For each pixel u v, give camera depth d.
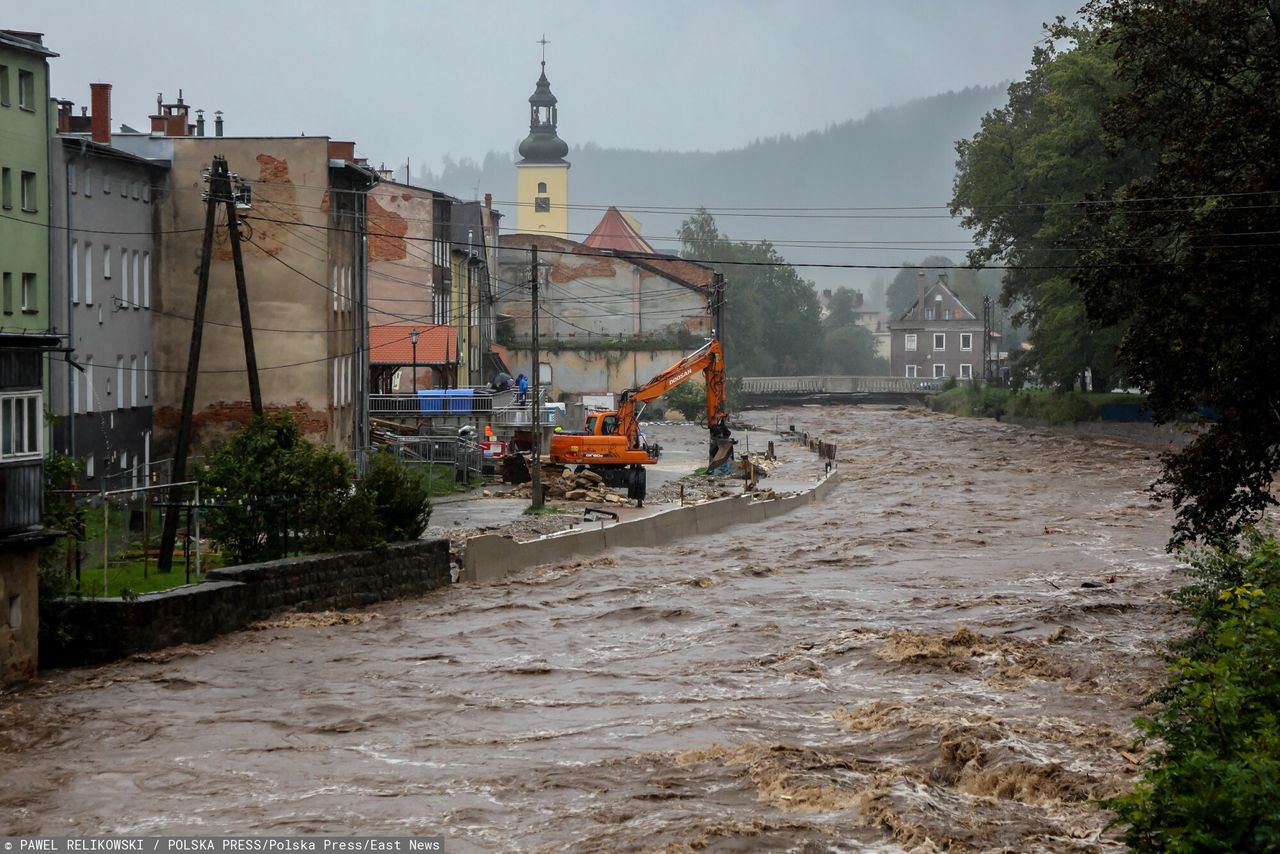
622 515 63.44
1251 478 33.84
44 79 54.56
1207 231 33.41
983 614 37.72
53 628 30.88
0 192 51.59
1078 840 18.83
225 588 34.53
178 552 41.56
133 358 62.06
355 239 70.19
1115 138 37.19
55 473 32.84
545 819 20.02
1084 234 36.88
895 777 21.61
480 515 60.88
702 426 130.38
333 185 65.75
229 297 64.31
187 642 33.06
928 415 156.75
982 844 18.61
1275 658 16.84
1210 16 34.41
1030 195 107.69
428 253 98.31
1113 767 22.25
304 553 39.38
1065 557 50.25
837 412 164.62
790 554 52.25
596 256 133.88
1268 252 32.25
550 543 49.38
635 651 33.50
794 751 23.17
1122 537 56.38
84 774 22.62
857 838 18.98
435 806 20.73
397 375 96.44
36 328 53.78
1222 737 15.09
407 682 29.72
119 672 30.17
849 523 63.56
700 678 30.17
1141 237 34.91
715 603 40.12
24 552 28.81
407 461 72.19
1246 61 35.31
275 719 26.36
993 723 24.89
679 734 25.14
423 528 43.44
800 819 19.88
